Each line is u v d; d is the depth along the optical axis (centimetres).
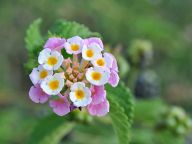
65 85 16
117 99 18
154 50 54
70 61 16
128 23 51
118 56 23
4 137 38
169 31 51
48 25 51
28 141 22
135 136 28
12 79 58
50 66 16
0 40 57
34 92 16
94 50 16
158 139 28
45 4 51
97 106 16
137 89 30
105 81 15
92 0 51
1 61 56
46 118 22
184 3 60
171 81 59
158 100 27
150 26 50
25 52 58
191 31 61
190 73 58
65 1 51
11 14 53
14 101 49
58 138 22
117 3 52
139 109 26
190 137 33
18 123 40
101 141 30
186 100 59
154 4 56
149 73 32
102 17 51
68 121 21
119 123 17
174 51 53
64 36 17
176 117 26
